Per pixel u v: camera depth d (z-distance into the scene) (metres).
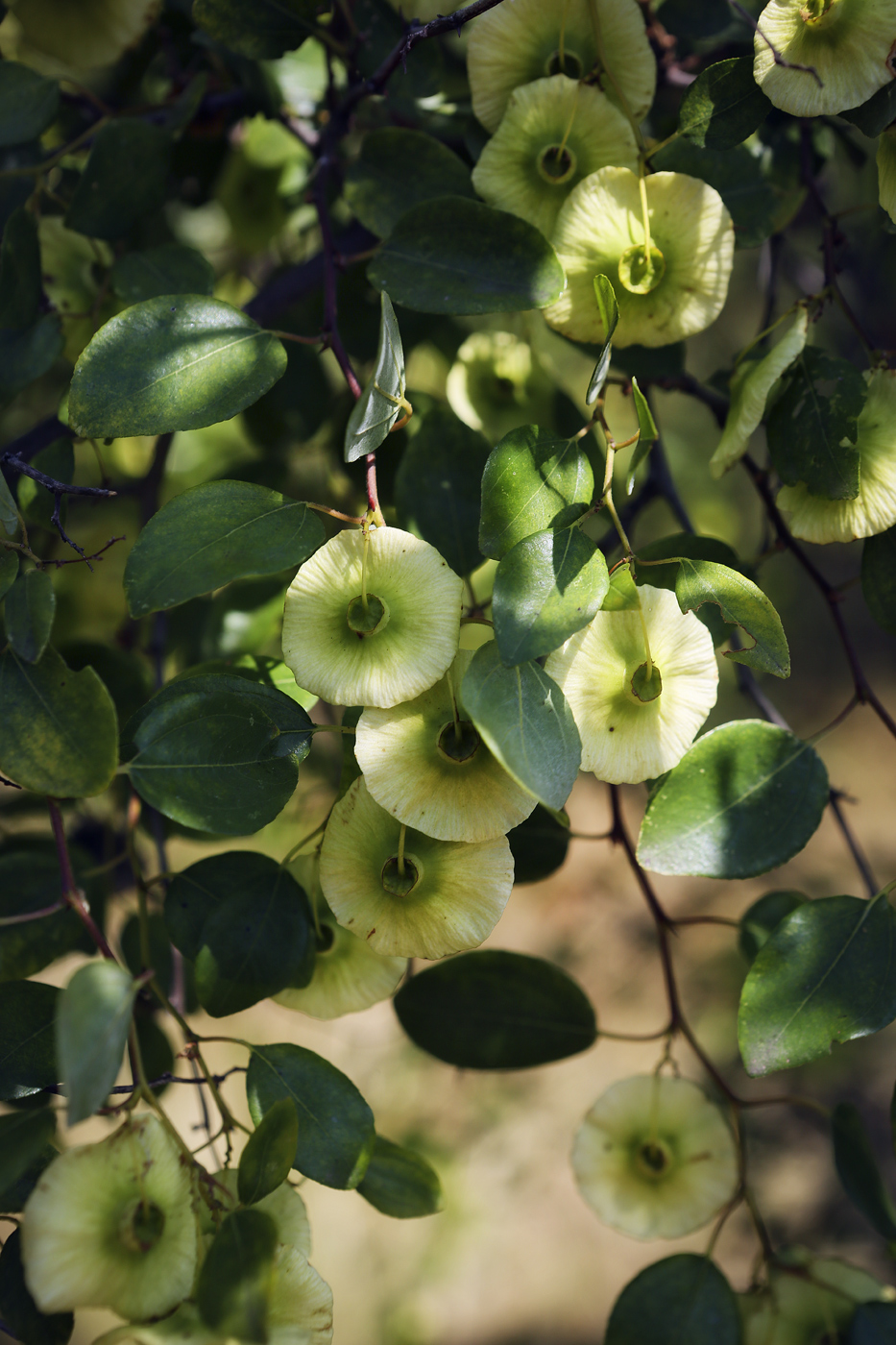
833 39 0.46
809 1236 1.07
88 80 0.57
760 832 0.46
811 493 0.47
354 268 0.55
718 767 0.46
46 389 0.70
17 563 0.45
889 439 0.46
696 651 0.44
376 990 0.47
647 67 0.47
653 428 0.44
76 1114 0.41
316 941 0.47
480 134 0.49
